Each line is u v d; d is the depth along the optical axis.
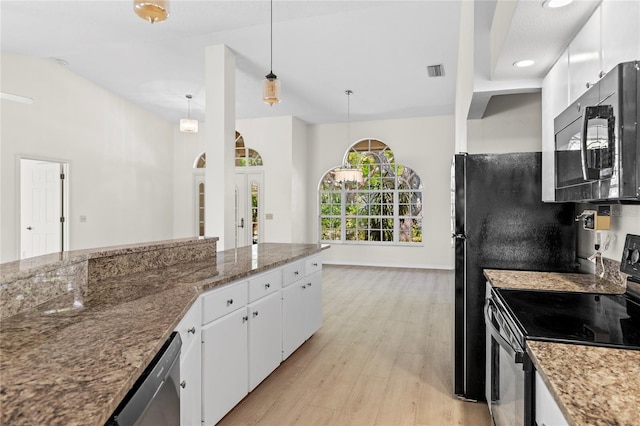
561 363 1.04
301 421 2.24
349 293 5.53
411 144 7.79
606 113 1.36
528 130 3.37
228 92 4.64
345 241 8.29
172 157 8.50
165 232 8.23
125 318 1.38
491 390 2.00
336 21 4.01
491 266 2.48
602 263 2.12
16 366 0.95
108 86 6.39
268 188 7.86
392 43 4.51
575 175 1.71
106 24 4.11
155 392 1.05
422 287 5.93
